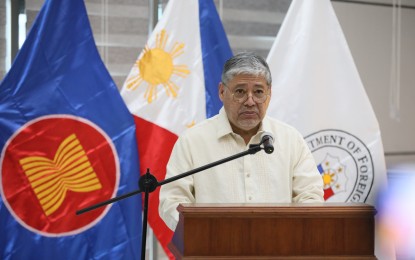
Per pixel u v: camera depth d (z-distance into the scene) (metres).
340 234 2.97
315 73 6.52
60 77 6.04
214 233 2.94
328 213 2.96
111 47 7.49
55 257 6.00
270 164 4.40
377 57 8.77
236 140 4.47
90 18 7.41
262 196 4.32
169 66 6.44
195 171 3.52
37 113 5.95
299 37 6.55
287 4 8.37
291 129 4.64
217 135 4.46
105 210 6.16
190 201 4.35
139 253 6.25
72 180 6.06
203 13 6.55
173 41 6.46
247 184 4.32
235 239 2.94
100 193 6.13
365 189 6.56
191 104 6.45
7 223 5.89
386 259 2.96
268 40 8.29
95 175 6.11
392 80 8.89
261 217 2.95
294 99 6.47
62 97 6.04
